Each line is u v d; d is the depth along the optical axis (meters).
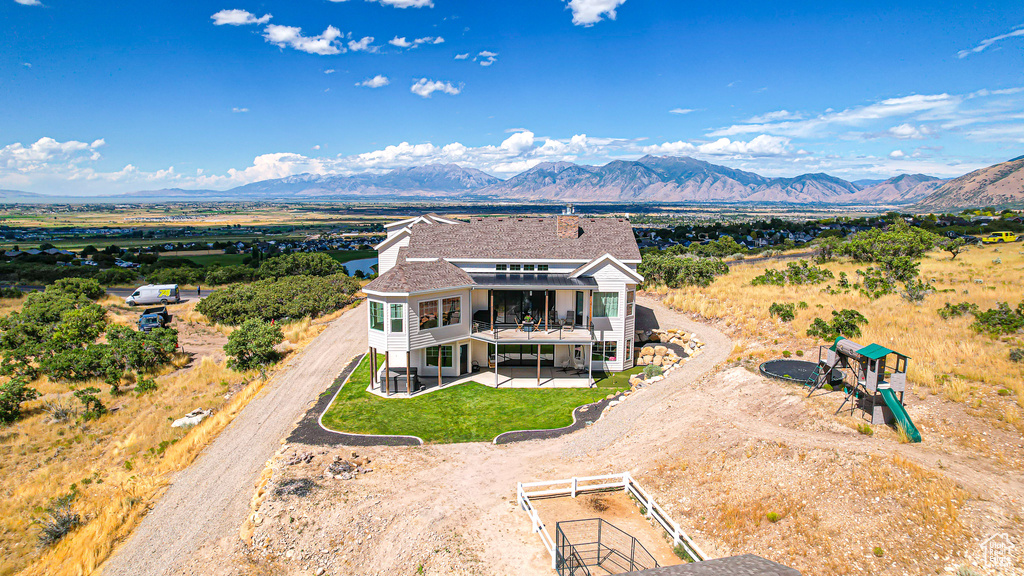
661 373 30.28
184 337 46.75
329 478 20.58
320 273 85.00
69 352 36.38
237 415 27.81
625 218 37.91
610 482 19.81
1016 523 13.41
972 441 16.97
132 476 22.72
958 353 23.33
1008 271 43.31
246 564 16.88
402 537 17.17
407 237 41.25
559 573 14.98
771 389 23.70
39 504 21.25
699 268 52.00
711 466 19.16
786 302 38.47
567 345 33.56
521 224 37.00
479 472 20.95
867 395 20.89
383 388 30.55
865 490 15.87
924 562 13.30
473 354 33.84
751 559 5.34
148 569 17.00
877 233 58.34
